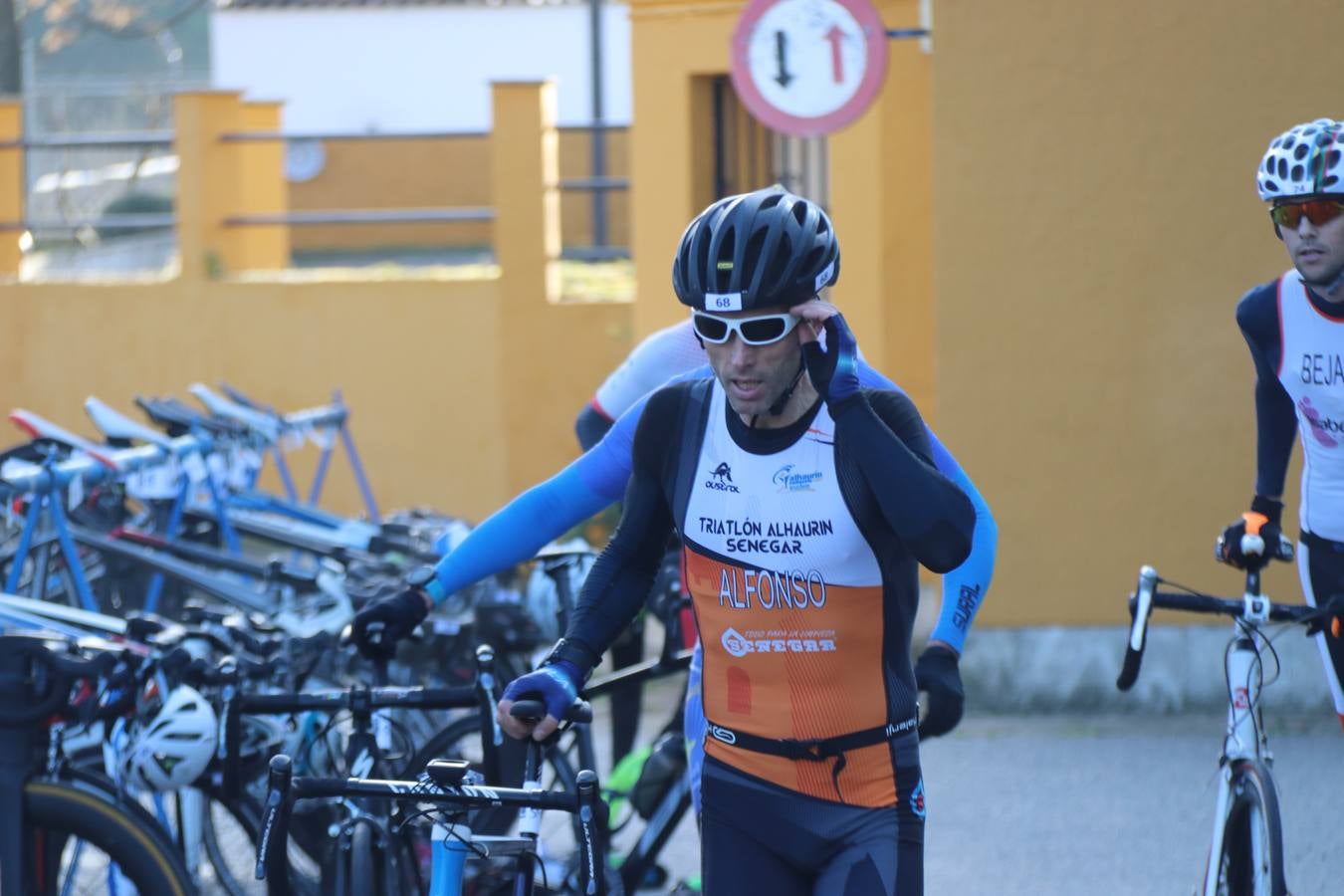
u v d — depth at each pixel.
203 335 32.44
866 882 8.41
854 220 25.20
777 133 27.64
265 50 90.00
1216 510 20.45
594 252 31.88
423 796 9.01
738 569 8.63
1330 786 17.59
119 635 13.48
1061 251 20.52
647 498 9.07
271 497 21.47
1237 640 11.44
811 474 8.40
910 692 8.74
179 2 80.50
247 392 32.34
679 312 27.25
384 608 10.30
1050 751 19.34
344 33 90.00
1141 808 17.25
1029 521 20.81
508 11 89.88
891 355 25.09
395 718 14.71
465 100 90.31
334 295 31.91
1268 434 12.53
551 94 31.83
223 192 32.81
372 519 24.84
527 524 10.22
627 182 31.53
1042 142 20.45
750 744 8.75
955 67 20.55
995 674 21.03
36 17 63.81
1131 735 19.92
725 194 27.53
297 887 13.68
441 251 72.50
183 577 16.14
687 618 13.35
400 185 73.62
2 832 11.56
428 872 12.22
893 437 8.12
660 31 26.94
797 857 8.71
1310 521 12.42
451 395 31.69
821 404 8.44
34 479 15.63
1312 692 20.34
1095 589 20.75
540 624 14.57
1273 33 19.94
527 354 31.42
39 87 59.91
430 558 16.66
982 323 20.72
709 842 8.92
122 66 90.56
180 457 18.98
